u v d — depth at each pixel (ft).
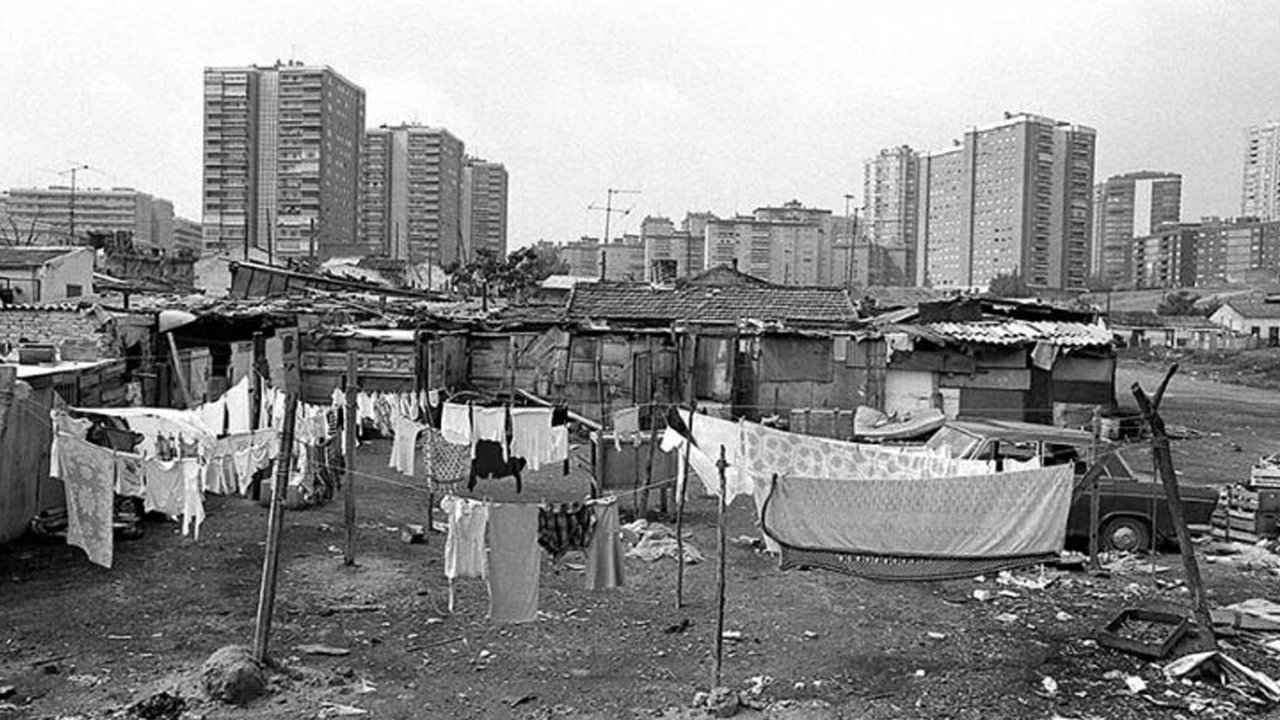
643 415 94.89
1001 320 108.68
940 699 35.45
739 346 100.53
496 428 59.67
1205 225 456.86
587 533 38.55
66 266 101.19
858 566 39.06
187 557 50.39
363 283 138.82
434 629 41.32
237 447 51.65
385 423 81.20
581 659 38.45
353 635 40.27
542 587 47.44
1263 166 483.10
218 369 85.30
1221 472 86.22
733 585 48.83
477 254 257.55
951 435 62.80
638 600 45.96
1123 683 37.22
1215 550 58.18
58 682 34.42
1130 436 99.55
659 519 61.87
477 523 37.27
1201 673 37.78
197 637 39.24
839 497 38.78
